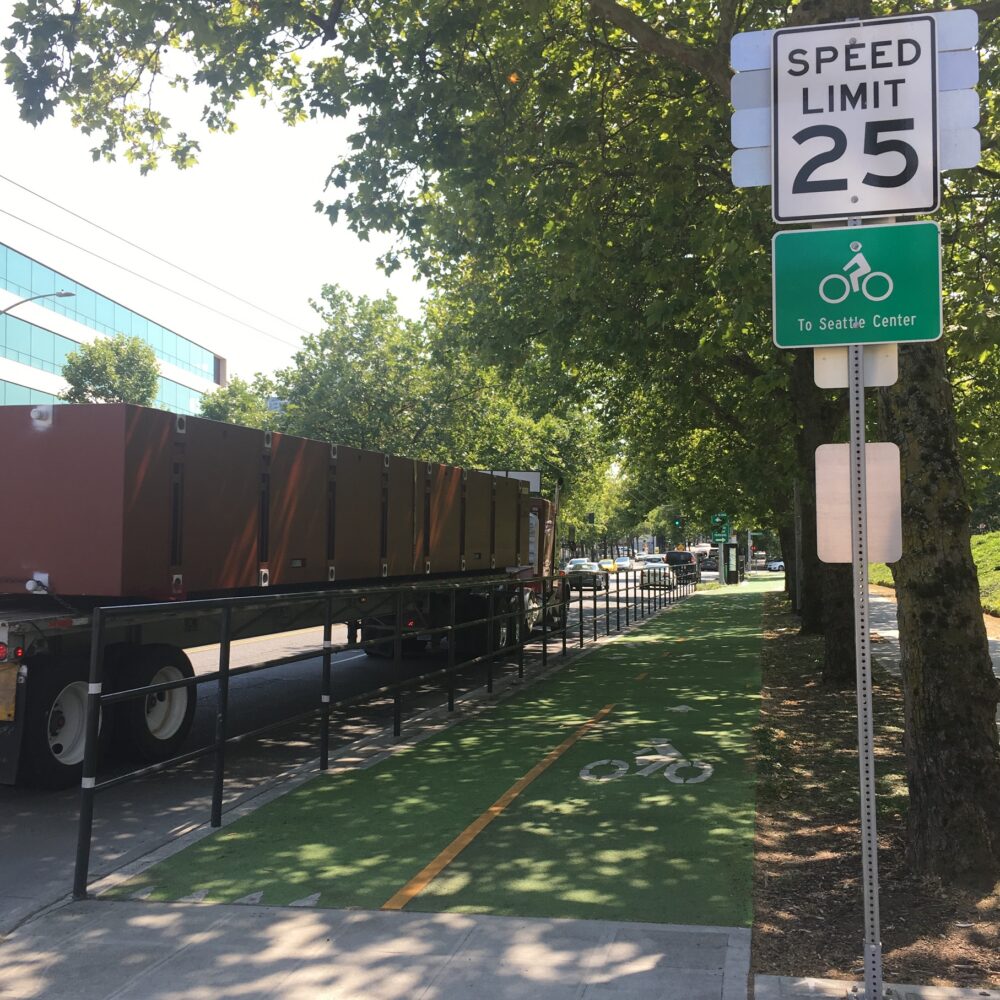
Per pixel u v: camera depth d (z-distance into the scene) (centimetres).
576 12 980
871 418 1354
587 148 948
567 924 417
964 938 395
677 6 1023
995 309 837
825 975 363
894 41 363
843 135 365
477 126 877
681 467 2381
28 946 409
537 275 1298
